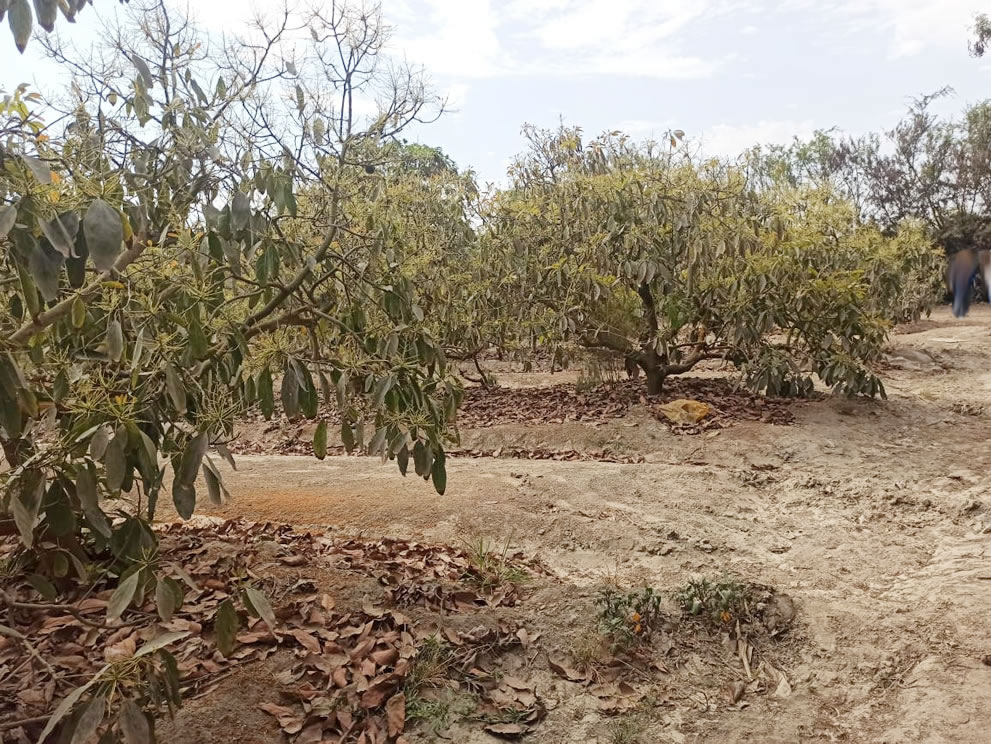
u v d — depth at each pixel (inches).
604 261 315.9
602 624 141.3
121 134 130.7
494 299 360.8
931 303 554.3
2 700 99.0
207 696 107.3
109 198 83.7
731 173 327.6
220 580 137.7
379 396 122.3
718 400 334.3
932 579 170.4
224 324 118.0
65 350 105.2
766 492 237.8
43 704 99.2
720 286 321.1
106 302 102.7
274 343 118.0
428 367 149.3
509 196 376.5
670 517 208.1
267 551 153.9
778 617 152.4
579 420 316.5
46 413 102.0
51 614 119.6
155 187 128.1
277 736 104.9
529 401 352.2
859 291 325.7
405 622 131.5
